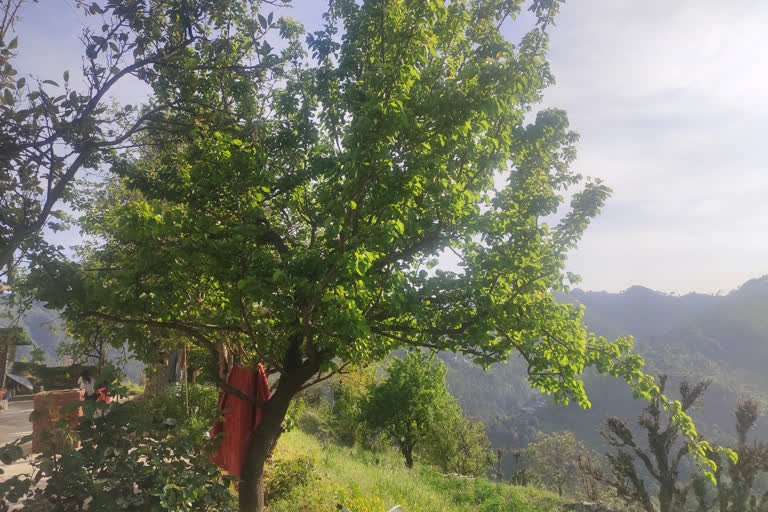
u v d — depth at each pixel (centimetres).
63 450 366
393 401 3297
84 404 377
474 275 673
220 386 702
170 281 605
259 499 690
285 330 662
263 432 697
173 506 367
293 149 712
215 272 588
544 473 5475
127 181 666
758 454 628
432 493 1409
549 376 723
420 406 3319
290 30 703
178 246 605
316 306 567
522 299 675
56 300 445
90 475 369
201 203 647
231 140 627
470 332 633
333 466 1309
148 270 584
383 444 3647
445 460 3556
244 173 600
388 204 527
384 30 614
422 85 616
